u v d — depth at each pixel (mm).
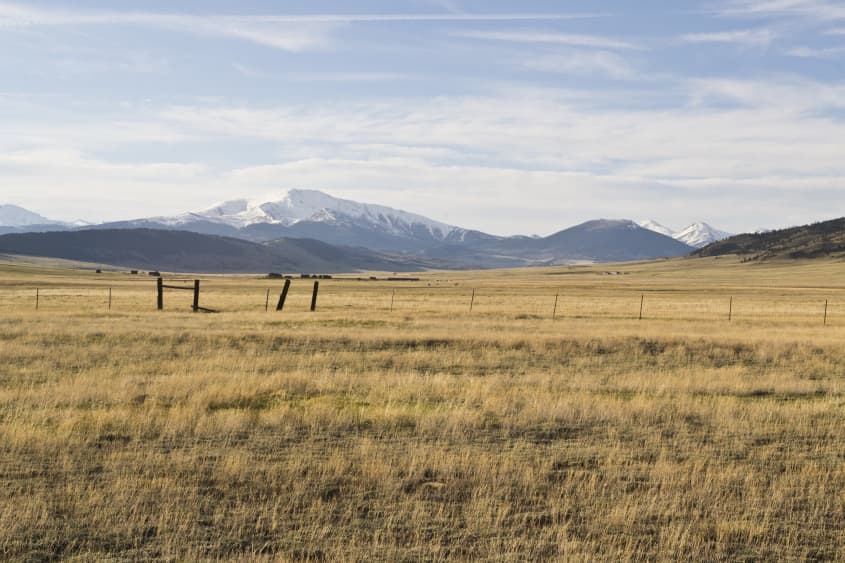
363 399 15766
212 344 24906
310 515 8594
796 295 97750
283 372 19219
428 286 135750
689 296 91000
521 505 9078
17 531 7977
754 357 24578
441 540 7977
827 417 14492
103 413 13234
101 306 47156
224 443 11586
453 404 14961
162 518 8312
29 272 174625
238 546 7773
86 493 9047
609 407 14602
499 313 42781
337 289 107125
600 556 7566
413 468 10188
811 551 7961
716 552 7844
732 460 11242
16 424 12219
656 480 10039
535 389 17141
